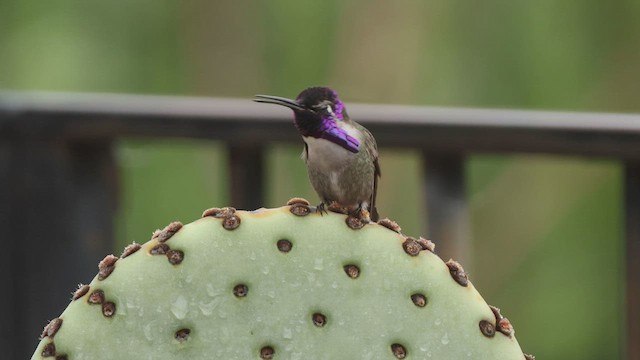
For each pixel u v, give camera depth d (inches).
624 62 496.4
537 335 514.0
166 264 138.5
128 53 542.0
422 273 140.0
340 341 138.4
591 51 500.1
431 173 276.1
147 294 137.7
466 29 526.6
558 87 504.7
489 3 519.2
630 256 245.4
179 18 548.1
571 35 501.0
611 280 504.4
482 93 525.7
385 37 533.0
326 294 138.9
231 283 138.4
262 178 297.0
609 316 506.0
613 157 249.3
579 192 506.0
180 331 137.7
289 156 496.1
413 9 532.1
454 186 275.1
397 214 524.1
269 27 547.8
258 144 292.7
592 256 509.7
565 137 255.0
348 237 140.3
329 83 538.6
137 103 307.4
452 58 529.0
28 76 530.0
